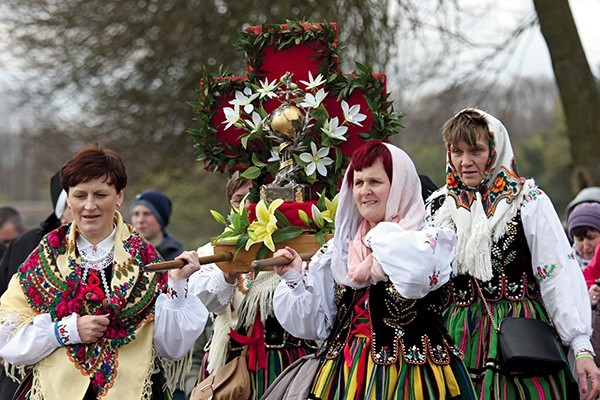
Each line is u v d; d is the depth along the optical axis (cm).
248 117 693
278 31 691
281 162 674
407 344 556
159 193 1110
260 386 689
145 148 2319
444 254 552
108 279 598
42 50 2252
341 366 568
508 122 2052
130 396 582
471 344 630
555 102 4041
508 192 632
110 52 2181
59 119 2442
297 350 695
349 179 572
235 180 743
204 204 2892
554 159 3953
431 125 2069
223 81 696
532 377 623
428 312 563
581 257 874
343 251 571
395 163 557
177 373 615
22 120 2564
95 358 585
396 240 541
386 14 1841
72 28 2212
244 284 699
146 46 2167
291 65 693
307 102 669
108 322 584
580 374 617
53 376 582
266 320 696
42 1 2211
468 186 640
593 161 1485
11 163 4903
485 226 628
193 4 2050
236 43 700
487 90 1880
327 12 1828
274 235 620
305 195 673
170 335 596
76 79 2250
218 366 704
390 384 551
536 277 630
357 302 570
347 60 1878
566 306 616
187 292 605
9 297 598
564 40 1506
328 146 666
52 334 580
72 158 600
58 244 602
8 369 631
